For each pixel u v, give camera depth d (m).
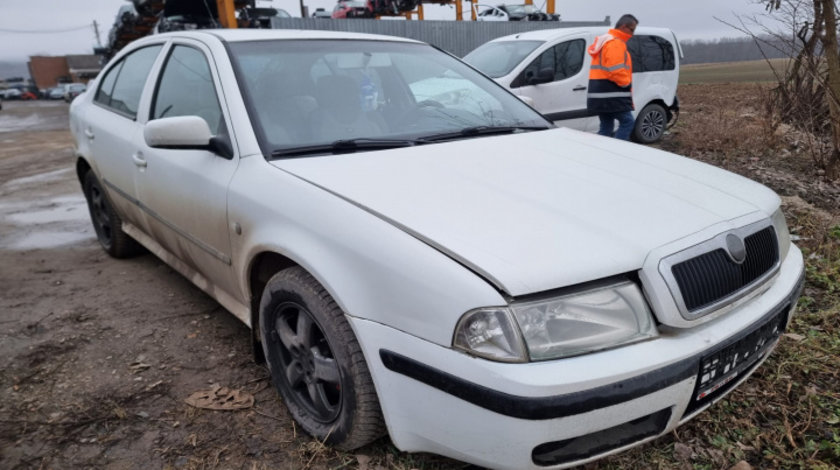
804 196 5.00
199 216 2.67
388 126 2.72
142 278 3.97
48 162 9.98
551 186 2.12
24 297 3.67
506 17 16.02
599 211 1.93
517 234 1.77
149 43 3.59
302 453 2.17
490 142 2.64
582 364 1.60
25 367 2.82
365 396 1.95
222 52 2.72
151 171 3.06
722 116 7.77
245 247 2.35
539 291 1.61
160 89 3.21
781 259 2.21
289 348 2.29
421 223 1.83
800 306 3.14
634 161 2.47
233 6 11.03
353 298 1.87
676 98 8.40
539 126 3.05
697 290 1.78
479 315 1.60
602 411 1.60
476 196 2.01
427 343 1.70
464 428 1.67
